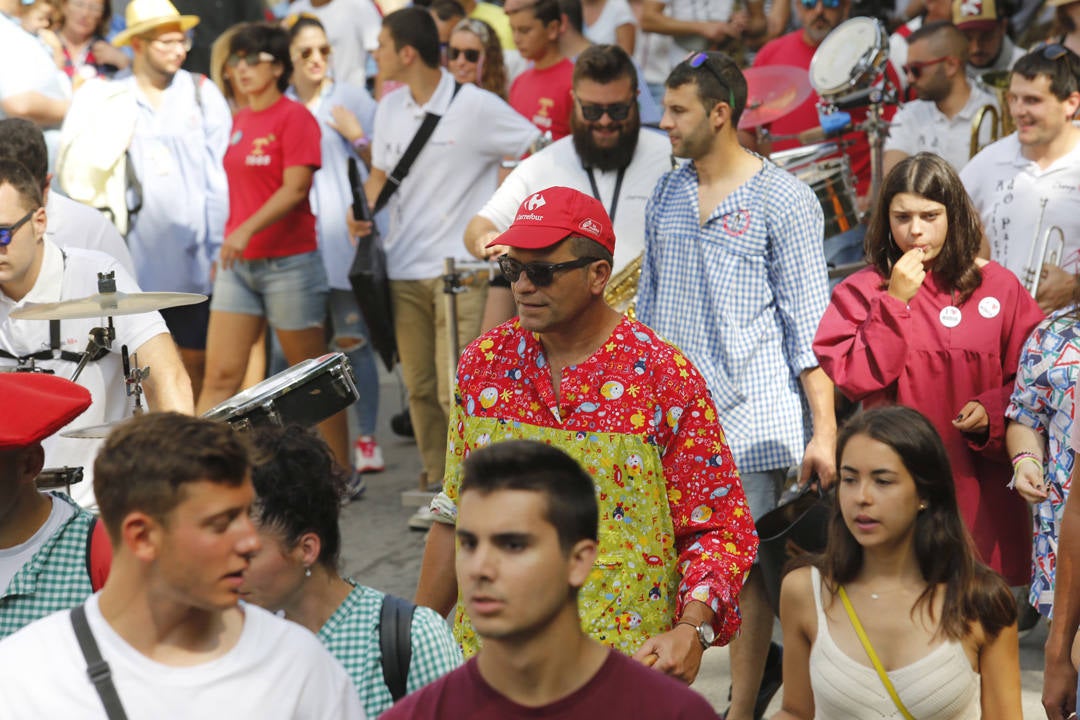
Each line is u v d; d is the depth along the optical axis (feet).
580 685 30.86
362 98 116.57
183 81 110.11
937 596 44.52
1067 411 59.98
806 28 106.83
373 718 38.73
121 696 30.78
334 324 111.86
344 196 111.86
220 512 30.76
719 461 45.80
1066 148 78.33
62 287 58.23
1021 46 112.68
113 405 58.44
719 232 65.62
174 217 108.37
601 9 126.41
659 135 79.41
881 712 44.39
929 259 63.21
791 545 59.16
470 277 94.32
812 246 65.31
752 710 63.62
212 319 103.91
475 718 30.83
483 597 30.07
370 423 112.88
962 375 62.90
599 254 45.11
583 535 30.66
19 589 40.24
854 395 63.16
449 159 98.12
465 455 46.93
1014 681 44.65
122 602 31.40
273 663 32.01
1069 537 46.93
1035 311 63.77
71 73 111.34
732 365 65.16
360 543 94.58
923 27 95.45
